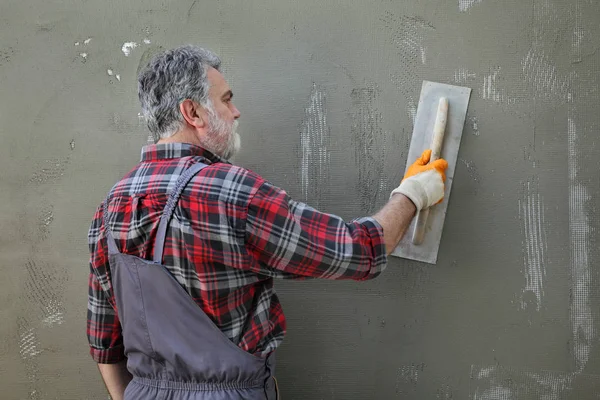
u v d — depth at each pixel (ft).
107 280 4.04
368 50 4.99
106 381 4.41
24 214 5.37
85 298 5.36
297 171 5.13
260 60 5.10
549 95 4.86
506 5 4.86
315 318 5.22
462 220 4.99
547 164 4.89
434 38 4.92
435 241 4.99
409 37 4.94
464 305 5.03
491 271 4.99
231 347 3.64
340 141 5.07
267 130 5.14
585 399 4.94
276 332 4.04
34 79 5.29
